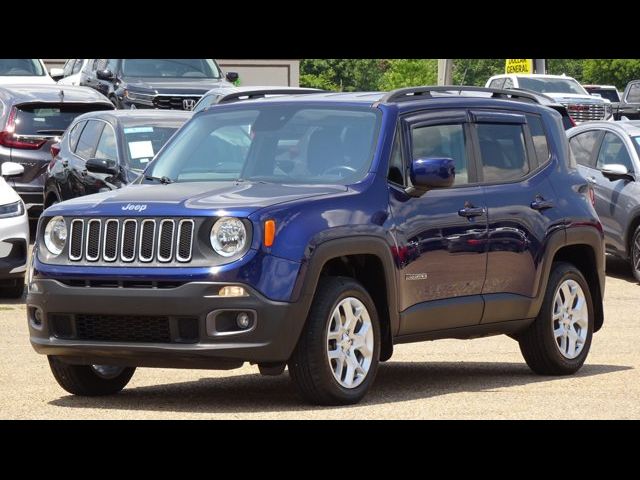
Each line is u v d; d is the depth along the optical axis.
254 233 8.45
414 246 9.42
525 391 9.87
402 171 9.54
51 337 8.95
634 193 19.45
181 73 26.48
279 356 8.52
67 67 31.50
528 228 10.47
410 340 9.54
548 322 10.72
